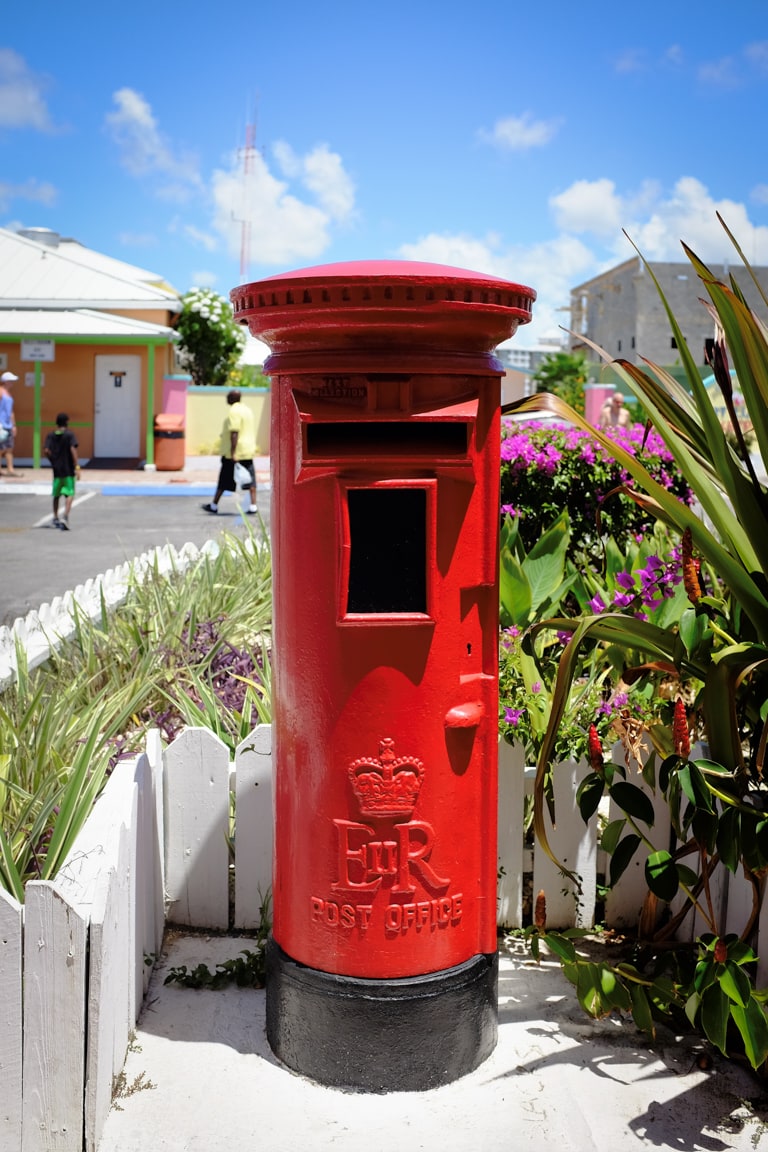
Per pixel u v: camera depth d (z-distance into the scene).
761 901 2.90
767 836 2.68
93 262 36.28
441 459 2.54
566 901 3.59
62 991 2.45
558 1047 2.97
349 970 2.72
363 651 2.59
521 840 3.56
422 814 2.67
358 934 2.70
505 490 6.79
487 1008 2.86
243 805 3.53
